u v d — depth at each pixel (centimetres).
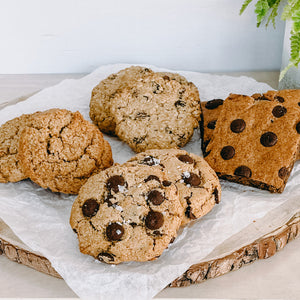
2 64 68
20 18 65
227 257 46
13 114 59
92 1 63
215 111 57
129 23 65
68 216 49
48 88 63
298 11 52
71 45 67
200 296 46
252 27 65
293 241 49
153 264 46
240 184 52
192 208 48
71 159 52
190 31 65
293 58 53
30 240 47
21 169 52
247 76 67
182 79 59
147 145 55
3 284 46
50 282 47
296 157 53
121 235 46
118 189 48
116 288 45
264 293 46
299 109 52
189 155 52
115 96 56
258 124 52
